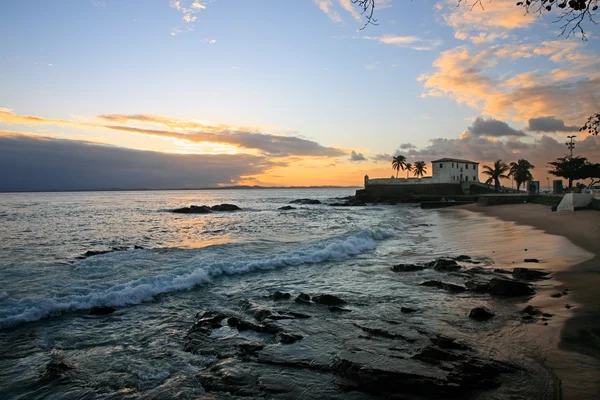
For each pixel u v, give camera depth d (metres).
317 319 9.15
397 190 90.75
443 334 7.82
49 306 10.09
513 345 7.02
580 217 28.09
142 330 8.82
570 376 5.70
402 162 116.00
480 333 7.80
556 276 12.02
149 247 22.61
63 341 8.18
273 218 48.75
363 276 13.99
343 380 6.04
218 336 8.20
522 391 5.38
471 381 5.66
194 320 9.52
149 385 6.20
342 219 45.62
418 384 5.60
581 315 8.20
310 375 6.28
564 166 60.72
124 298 11.16
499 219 34.81
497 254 16.94
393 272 14.50
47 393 5.99
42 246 22.94
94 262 16.64
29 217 47.12
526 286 10.71
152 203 97.62
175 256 18.00
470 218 38.72
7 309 9.74
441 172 87.38
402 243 22.33
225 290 12.36
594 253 14.67
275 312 9.59
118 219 46.00
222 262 15.41
